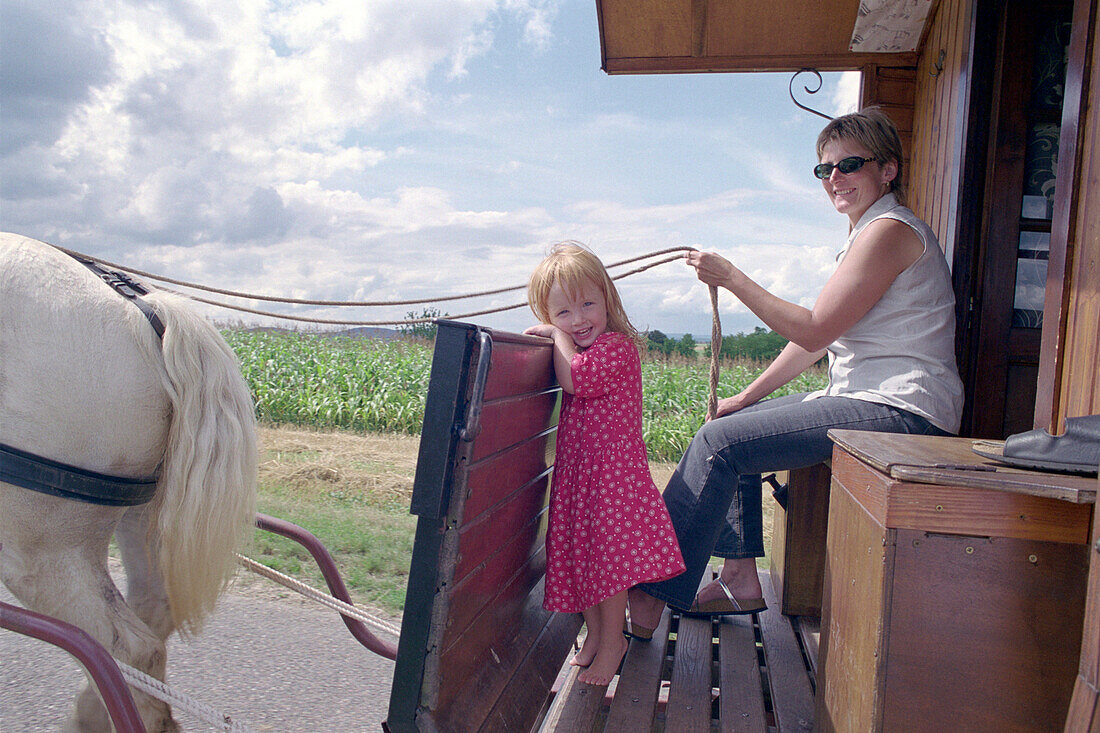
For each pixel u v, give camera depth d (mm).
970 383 2795
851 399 2355
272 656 2930
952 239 2869
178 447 1640
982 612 1334
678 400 10602
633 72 3994
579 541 2084
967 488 1325
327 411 9680
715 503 2379
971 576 1334
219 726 1458
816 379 13344
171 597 1674
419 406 9672
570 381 2023
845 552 1682
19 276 1554
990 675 1336
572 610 2104
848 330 2422
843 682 1617
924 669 1356
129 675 1434
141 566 1827
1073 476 1306
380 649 2096
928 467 1364
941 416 2277
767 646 2518
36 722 2301
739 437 2361
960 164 2811
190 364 1660
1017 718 1330
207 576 1673
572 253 2113
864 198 2566
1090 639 1143
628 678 2174
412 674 1411
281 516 4871
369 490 5773
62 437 1543
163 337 1656
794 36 3678
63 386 1531
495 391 1553
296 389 10500
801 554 2805
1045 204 2768
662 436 8805
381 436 9086
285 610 3412
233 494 1678
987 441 1750
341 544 4375
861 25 3459
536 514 2123
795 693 2152
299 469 6086
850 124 2545
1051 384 1549
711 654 2430
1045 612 1312
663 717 2258
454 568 1415
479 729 1534
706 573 3166
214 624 3188
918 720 1362
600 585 2023
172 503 1628
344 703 2586
